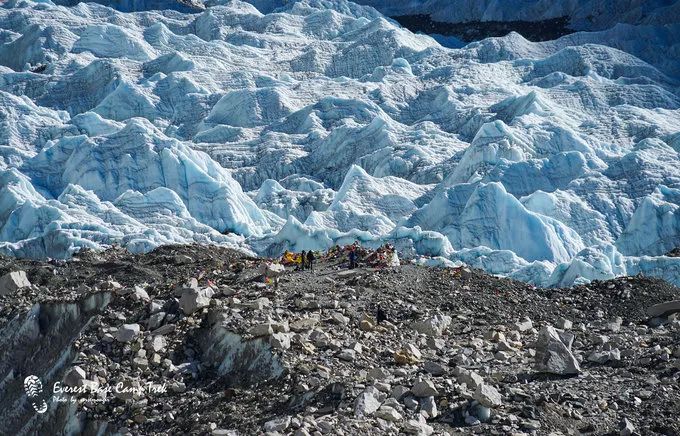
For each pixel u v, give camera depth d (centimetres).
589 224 16025
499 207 15288
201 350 6569
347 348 6341
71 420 6197
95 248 13538
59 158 19938
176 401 6109
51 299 7562
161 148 18950
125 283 8456
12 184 17612
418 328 6944
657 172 17338
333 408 5391
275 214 18250
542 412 5438
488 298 7912
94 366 6506
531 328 7275
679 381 6059
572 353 6594
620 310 7912
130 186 18662
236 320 6600
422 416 5281
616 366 6356
